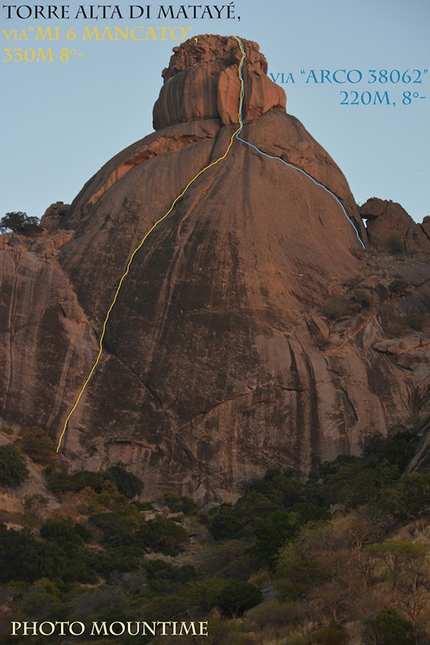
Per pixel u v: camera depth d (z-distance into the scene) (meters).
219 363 81.19
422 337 85.25
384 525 45.78
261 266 87.56
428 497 44.81
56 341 84.25
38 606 49.62
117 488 72.19
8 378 81.88
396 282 90.00
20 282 87.81
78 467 76.25
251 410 79.00
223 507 69.75
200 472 75.94
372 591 36.84
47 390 81.31
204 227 89.81
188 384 79.94
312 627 36.41
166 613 44.47
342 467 72.50
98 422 79.25
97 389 81.25
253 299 85.19
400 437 68.19
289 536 46.97
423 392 81.75
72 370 82.62
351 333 85.19
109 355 83.50
